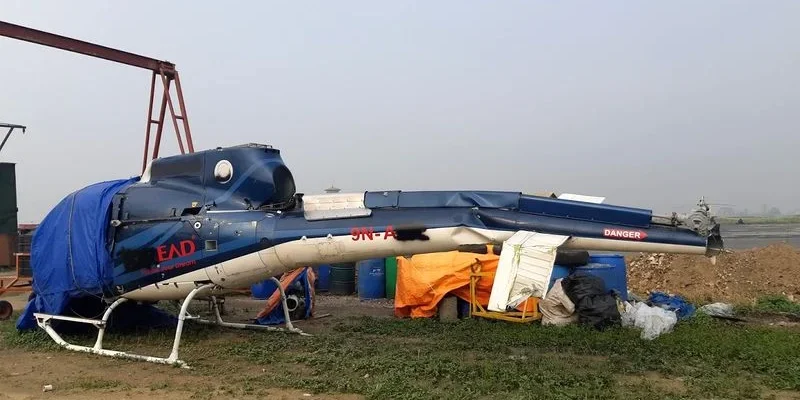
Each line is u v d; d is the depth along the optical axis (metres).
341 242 7.68
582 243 7.05
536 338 8.34
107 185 9.01
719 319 10.02
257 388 6.23
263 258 7.93
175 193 8.49
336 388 6.13
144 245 8.30
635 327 8.80
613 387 6.09
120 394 6.13
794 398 5.83
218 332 9.35
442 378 6.43
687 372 6.66
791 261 13.86
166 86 15.79
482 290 10.05
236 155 8.40
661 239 6.91
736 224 67.00
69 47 13.93
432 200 7.71
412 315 10.55
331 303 13.01
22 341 8.63
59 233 8.90
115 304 8.39
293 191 8.61
